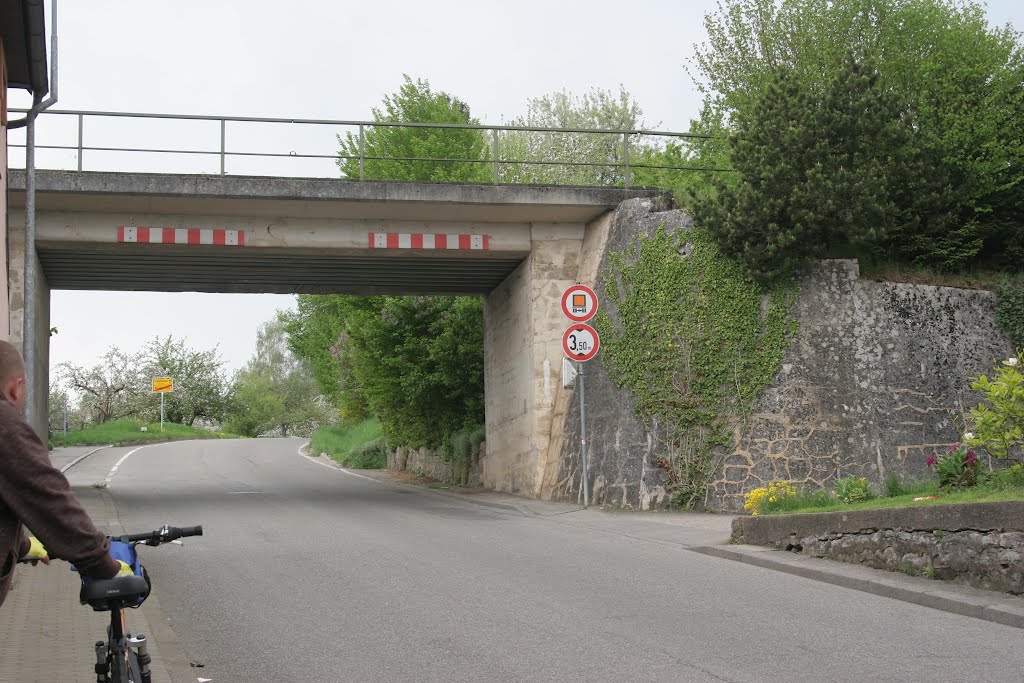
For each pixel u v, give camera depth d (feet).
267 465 120.26
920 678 19.95
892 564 31.71
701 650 22.61
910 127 61.46
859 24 78.59
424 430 95.91
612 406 60.54
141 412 257.75
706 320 57.77
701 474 55.72
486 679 20.39
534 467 68.13
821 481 54.60
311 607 28.66
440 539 44.21
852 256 61.57
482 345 87.66
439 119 115.75
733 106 85.25
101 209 63.16
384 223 67.56
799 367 56.54
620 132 66.74
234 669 21.63
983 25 69.67
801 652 22.33
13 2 38.04
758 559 35.73
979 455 54.90
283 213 65.26
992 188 61.62
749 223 56.59
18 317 61.87
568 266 70.18
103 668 12.41
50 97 46.62
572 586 31.37
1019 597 26.86
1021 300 60.18
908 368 57.47
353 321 96.02
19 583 32.24
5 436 10.62
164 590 31.83
